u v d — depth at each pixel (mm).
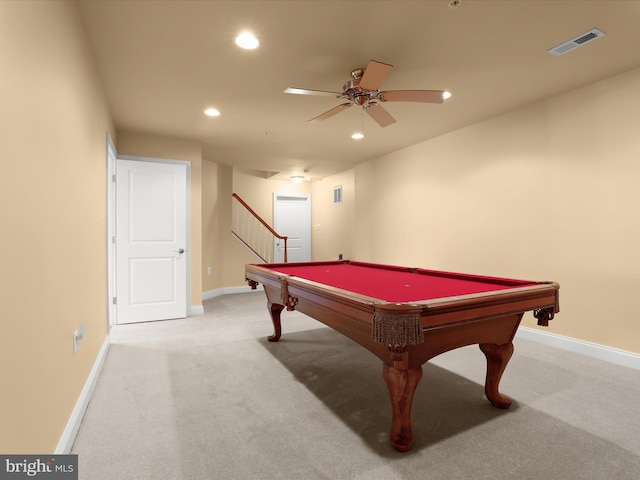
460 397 2156
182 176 4258
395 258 5066
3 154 989
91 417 1905
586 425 1830
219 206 6082
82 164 2055
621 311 2732
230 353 2971
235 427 1812
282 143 4645
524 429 1790
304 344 3225
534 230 3301
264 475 1440
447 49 2365
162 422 1857
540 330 3264
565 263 3070
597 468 1485
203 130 4059
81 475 1436
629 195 2684
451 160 4156
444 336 1677
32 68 1223
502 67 2615
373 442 1678
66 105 1681
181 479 1417
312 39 2238
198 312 4484
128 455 1572
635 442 1678
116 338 3402
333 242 6852
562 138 3080
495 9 1950
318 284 2025
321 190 7227
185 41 2250
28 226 1179
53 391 1434
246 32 2154
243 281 6480
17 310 1081
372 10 1956
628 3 1900
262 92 3020
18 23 1100
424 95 2438
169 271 4188
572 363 2732
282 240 7160
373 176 5520
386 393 2221
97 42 2242
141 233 4051
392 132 4164
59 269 1547
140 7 1912
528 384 2344
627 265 2699
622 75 2715
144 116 3580
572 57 2471
